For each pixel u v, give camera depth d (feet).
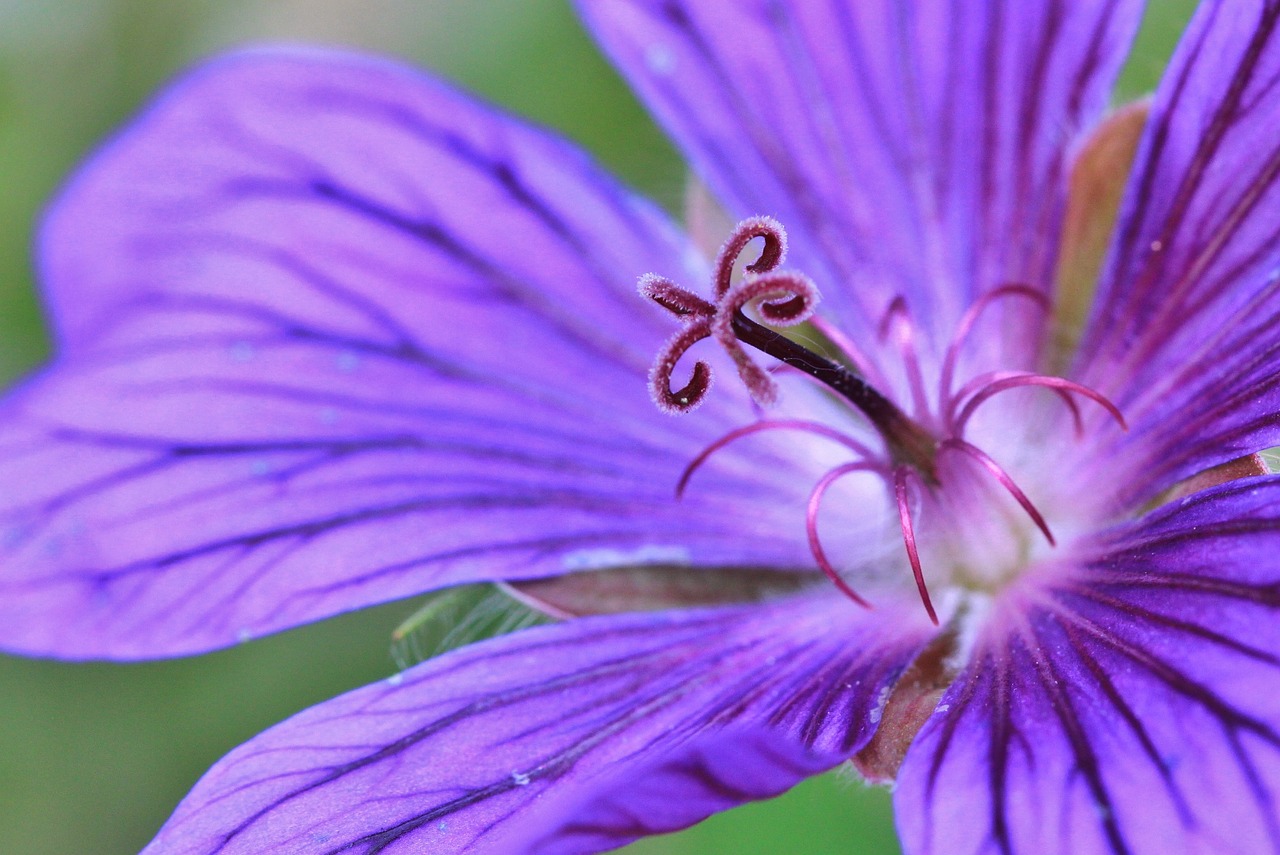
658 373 0.36
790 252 0.38
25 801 0.43
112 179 0.37
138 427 0.36
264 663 0.43
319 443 0.36
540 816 0.32
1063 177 0.37
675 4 0.38
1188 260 0.36
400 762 0.34
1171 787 0.31
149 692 0.43
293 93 0.37
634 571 0.37
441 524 0.36
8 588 0.35
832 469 0.37
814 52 0.38
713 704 0.35
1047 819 0.31
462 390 0.37
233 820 0.33
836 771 0.35
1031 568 0.37
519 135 0.38
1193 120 0.36
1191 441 0.36
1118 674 0.33
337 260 0.37
